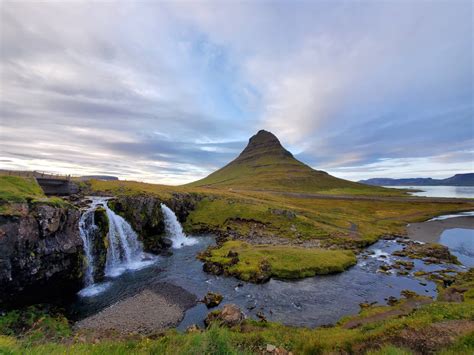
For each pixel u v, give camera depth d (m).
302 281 39.94
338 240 66.00
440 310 19.14
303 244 61.53
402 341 14.99
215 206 90.19
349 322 25.36
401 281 40.62
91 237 41.41
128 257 50.19
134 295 34.19
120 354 12.66
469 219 115.44
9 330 23.36
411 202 165.75
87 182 77.56
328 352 15.23
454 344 13.83
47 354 10.43
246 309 30.64
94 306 30.94
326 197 175.50
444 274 43.44
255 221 79.81
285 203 122.69
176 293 34.91
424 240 75.38
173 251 56.72
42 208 31.11
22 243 27.72
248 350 15.03
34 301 29.62
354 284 39.06
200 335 12.30
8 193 30.22
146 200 64.62
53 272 30.64
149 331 25.52
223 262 44.91
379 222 100.50
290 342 17.44
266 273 40.62
